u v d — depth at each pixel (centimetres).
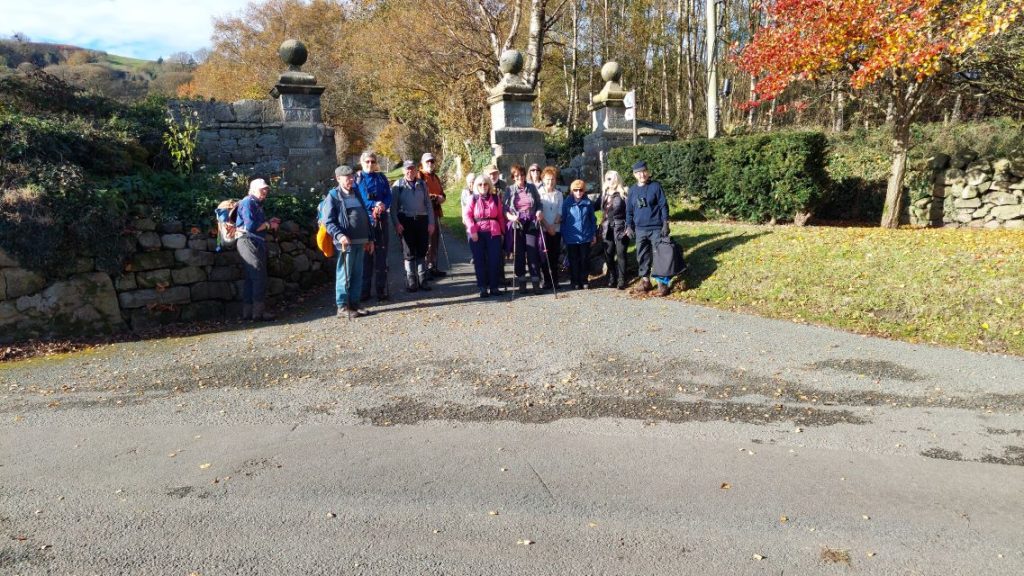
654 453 413
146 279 811
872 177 1332
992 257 721
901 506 343
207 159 1140
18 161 802
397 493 365
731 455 409
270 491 370
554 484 374
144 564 301
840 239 874
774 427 449
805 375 544
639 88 3319
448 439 441
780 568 291
